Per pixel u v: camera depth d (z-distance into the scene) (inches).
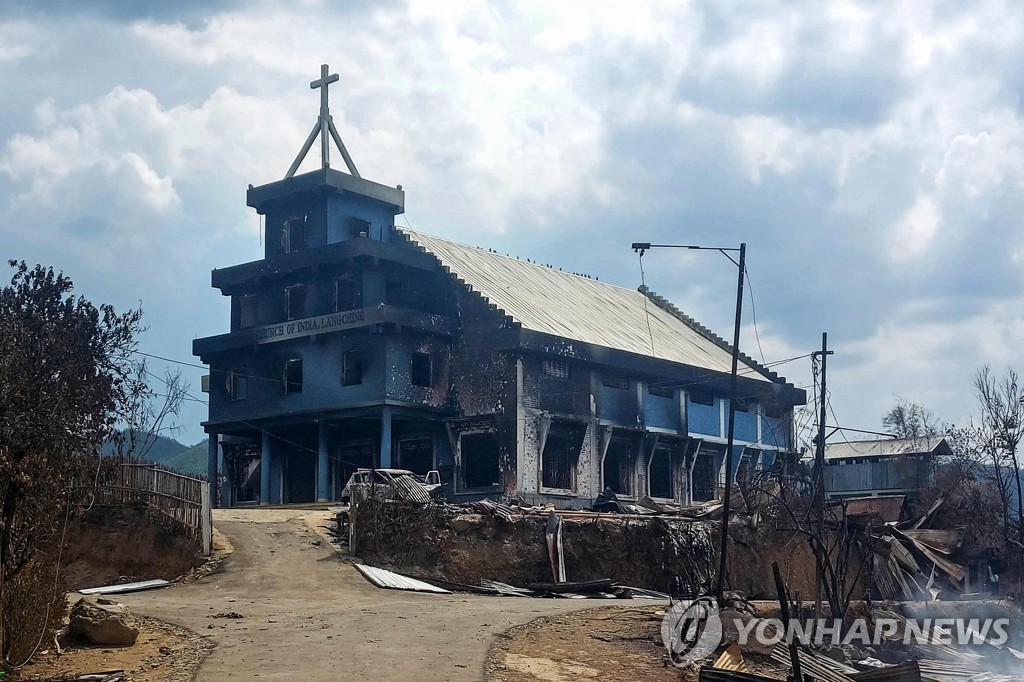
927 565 1462.8
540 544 1352.1
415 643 767.1
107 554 1114.1
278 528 1328.7
